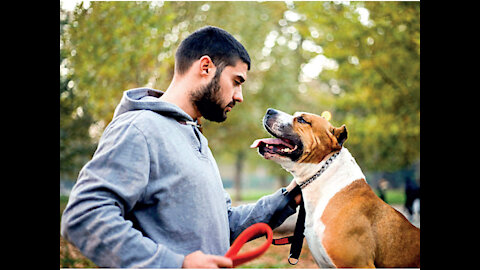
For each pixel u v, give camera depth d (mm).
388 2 6664
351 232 2457
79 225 1633
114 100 6699
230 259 1701
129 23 6305
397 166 9336
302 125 2697
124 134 1779
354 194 2580
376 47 7141
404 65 7098
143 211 1814
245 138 13695
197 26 8164
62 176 6641
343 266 2430
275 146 2773
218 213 1971
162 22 6664
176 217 1805
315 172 2623
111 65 6305
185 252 1802
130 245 1624
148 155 1773
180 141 1889
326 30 7328
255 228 1891
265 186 34594
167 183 1794
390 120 7863
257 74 12438
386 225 2553
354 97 8117
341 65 7688
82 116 6605
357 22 6973
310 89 11109
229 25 9555
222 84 2010
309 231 2545
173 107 1921
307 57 10664
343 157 2672
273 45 11172
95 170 1720
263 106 12812
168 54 7016
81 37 6082
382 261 2521
